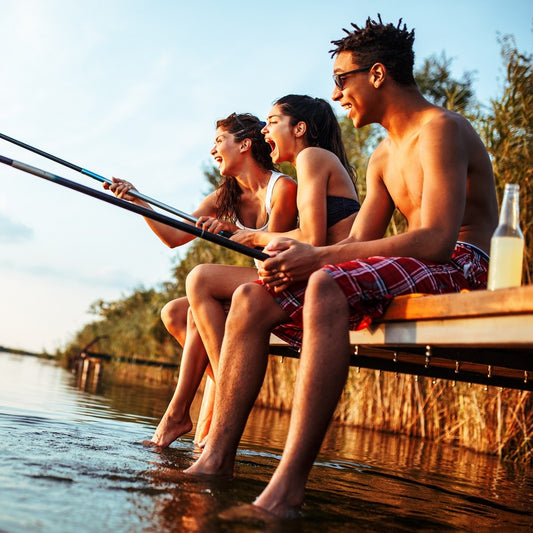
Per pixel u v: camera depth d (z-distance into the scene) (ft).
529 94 16.40
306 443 4.90
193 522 4.28
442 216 6.04
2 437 7.34
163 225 10.25
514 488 9.36
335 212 8.41
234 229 9.00
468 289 6.46
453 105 18.61
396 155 7.09
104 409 14.48
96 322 78.84
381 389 19.97
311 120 9.45
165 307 9.43
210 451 6.20
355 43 6.89
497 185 16.25
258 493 5.59
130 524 4.04
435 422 17.90
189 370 8.48
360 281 5.58
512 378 8.83
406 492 7.57
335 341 5.10
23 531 3.59
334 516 5.30
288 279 6.10
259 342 6.23
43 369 43.42
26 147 9.13
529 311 4.50
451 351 6.66
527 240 15.65
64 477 5.23
